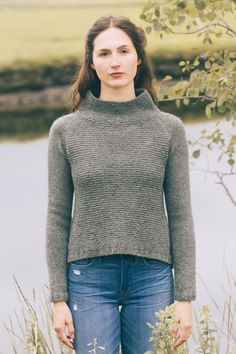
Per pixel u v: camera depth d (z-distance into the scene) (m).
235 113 5.01
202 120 15.07
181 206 3.91
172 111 16.45
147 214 3.83
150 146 3.86
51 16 22.17
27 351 4.58
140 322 3.87
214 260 10.17
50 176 3.95
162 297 3.87
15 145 20.67
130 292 3.87
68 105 4.20
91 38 3.98
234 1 4.85
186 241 3.89
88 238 3.82
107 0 21.02
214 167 14.09
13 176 18.36
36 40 21.98
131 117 3.90
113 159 3.83
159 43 17.30
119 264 3.82
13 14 22.55
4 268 11.35
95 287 3.84
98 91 4.12
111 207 3.81
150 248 3.82
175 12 4.84
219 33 4.95
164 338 3.77
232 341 4.99
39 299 5.09
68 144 3.89
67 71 21.39
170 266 3.92
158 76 17.25
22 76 21.59
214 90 4.95
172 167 3.92
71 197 3.97
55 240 3.90
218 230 12.02
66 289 3.88
